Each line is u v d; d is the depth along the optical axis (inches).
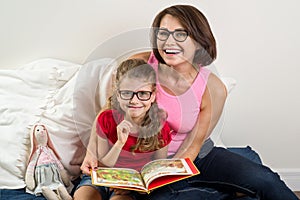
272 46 76.9
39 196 58.2
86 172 56.3
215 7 73.8
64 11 71.6
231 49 76.3
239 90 79.0
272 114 81.0
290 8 75.1
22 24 71.5
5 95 64.4
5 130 61.8
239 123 80.9
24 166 61.2
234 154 62.1
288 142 83.0
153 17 73.3
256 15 74.9
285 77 79.0
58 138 62.4
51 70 67.7
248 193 56.7
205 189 58.5
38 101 64.7
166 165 56.1
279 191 55.9
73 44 73.4
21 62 73.4
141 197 57.3
